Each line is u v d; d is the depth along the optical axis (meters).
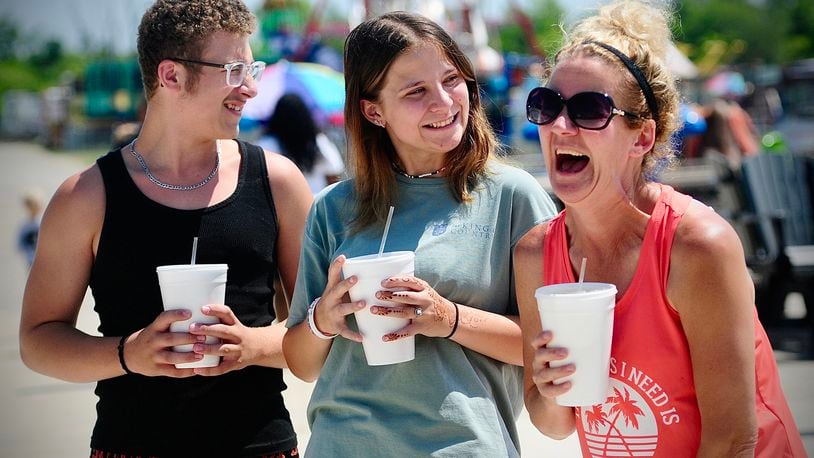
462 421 4.12
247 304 4.54
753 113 31.89
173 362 4.07
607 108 3.41
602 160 3.47
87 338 4.34
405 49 4.23
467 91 4.33
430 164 4.42
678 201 3.52
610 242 3.62
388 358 3.98
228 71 4.41
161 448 4.38
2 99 113.56
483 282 4.27
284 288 4.84
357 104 4.41
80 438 8.67
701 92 29.66
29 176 50.53
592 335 3.38
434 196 4.39
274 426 4.54
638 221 3.57
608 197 3.55
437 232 4.30
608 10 3.65
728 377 3.42
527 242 3.90
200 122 4.46
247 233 4.55
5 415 9.56
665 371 3.51
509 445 4.22
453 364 4.20
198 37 4.39
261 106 16.83
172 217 4.46
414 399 4.16
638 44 3.55
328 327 4.09
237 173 4.64
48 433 8.87
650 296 3.48
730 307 3.41
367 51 4.31
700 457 3.49
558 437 4.01
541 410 3.91
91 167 4.54
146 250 4.44
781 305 11.65
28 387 10.82
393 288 3.91
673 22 3.78
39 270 4.48
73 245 4.45
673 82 3.66
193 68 4.39
